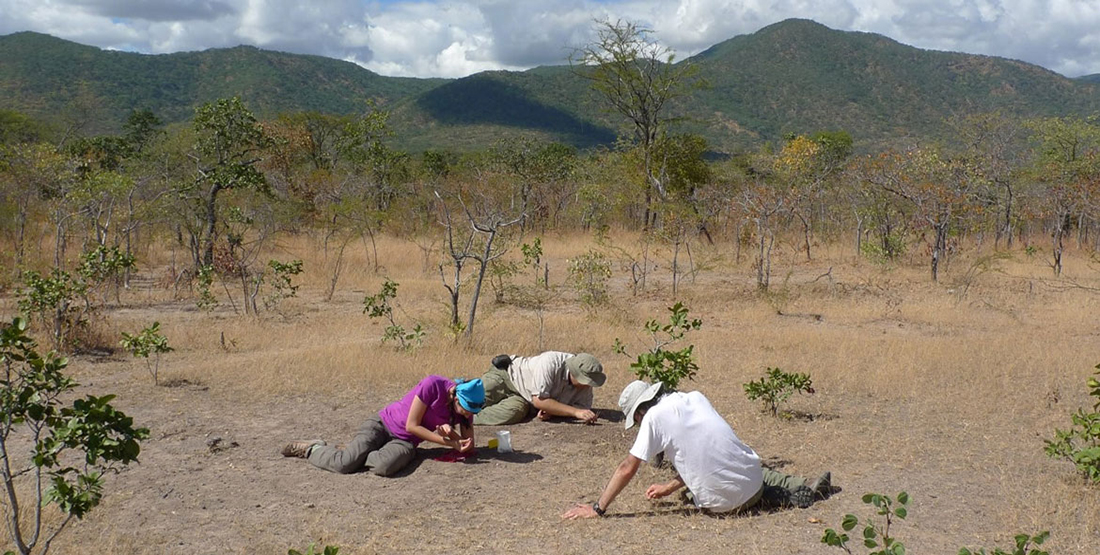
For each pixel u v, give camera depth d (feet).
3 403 13.01
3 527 17.12
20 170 64.54
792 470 21.54
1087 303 52.44
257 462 22.15
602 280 57.06
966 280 61.77
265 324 43.24
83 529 17.57
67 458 22.20
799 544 16.65
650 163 105.19
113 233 67.10
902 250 72.69
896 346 37.45
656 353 23.97
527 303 50.98
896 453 22.86
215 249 61.31
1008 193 87.04
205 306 47.11
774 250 78.28
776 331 41.86
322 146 137.59
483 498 19.58
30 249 58.13
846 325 45.55
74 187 60.39
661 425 17.89
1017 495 19.39
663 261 74.54
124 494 19.63
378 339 39.24
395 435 22.09
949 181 76.84
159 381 30.68
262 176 65.72
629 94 109.70
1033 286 59.88
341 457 21.39
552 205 101.19
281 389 29.55
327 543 17.03
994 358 35.09
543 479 20.88
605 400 28.81
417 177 110.42
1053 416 26.86
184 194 62.34
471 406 22.04
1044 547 16.38
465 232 59.26
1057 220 73.20
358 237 77.41
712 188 93.76
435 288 56.08
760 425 25.57
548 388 26.05
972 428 25.45
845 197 87.30
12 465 21.45
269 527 17.85
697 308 50.29
